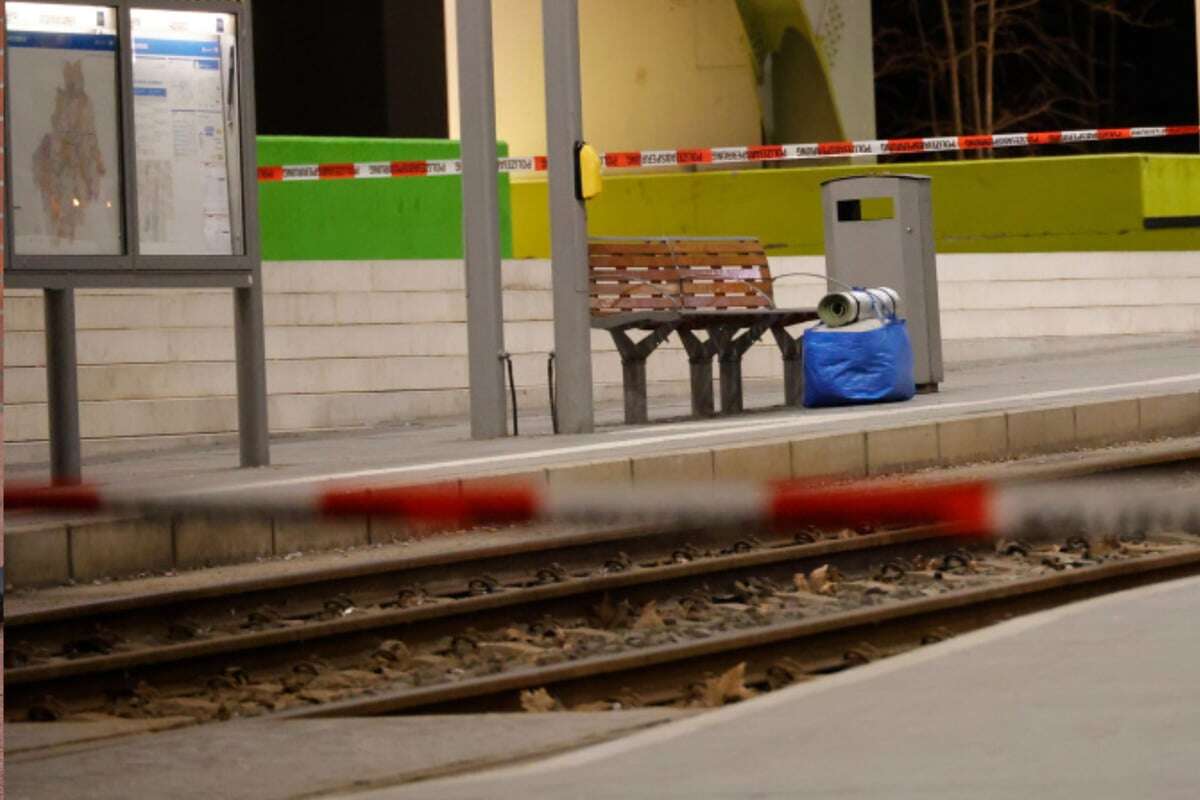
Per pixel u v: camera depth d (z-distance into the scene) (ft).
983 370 139.23
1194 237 165.07
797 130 198.80
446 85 179.83
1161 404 106.73
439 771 40.86
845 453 92.48
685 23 198.59
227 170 92.22
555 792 36.52
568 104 104.32
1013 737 38.29
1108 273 153.79
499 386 106.32
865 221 118.93
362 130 189.06
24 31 86.22
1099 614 52.49
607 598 68.08
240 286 93.35
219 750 43.47
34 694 55.31
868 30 203.31
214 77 91.50
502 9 194.29
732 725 41.68
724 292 117.08
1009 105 276.00
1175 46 276.00
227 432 120.26
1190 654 46.03
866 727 40.27
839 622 60.34
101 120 88.43
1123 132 163.12
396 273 131.03
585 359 105.29
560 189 104.78
